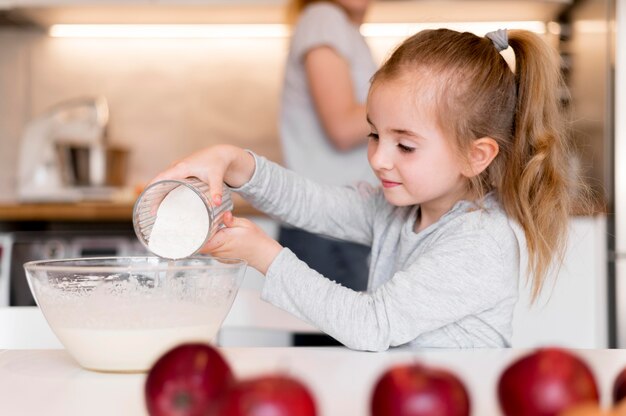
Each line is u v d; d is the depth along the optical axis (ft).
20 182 9.07
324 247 6.16
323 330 3.04
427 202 3.69
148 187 2.82
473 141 3.49
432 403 1.26
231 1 9.08
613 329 7.30
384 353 2.66
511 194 3.56
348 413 1.78
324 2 6.25
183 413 1.43
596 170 7.82
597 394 1.34
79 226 8.32
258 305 4.01
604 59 7.66
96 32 10.21
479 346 3.28
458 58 3.47
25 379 2.28
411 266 3.22
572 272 7.29
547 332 7.22
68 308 2.36
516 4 8.95
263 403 1.14
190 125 10.27
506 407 1.38
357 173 6.36
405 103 3.35
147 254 8.06
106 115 9.77
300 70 6.33
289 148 6.46
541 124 3.64
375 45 9.89
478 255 3.26
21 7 9.27
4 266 7.93
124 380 2.27
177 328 2.40
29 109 10.27
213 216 2.91
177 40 10.26
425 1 8.89
